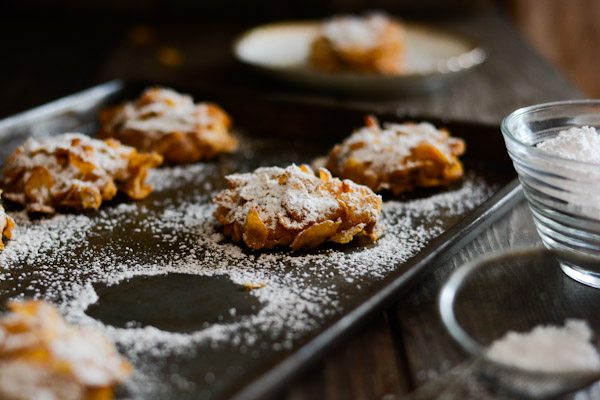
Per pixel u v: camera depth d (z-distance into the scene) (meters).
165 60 0.77
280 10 0.97
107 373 0.37
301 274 0.44
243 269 0.44
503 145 0.54
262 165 0.54
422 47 0.75
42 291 0.43
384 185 0.50
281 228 0.46
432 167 0.51
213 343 0.40
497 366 0.38
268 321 0.41
